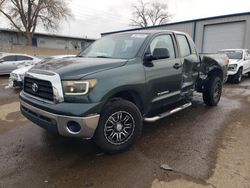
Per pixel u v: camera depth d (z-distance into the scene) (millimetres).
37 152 3352
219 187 2512
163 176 2729
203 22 19828
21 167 2943
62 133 2834
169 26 22375
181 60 4352
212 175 2734
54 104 2861
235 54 11344
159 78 3771
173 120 4789
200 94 7379
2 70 12234
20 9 35188
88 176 2746
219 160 3088
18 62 12836
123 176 2740
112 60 3393
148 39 3814
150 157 3186
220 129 4262
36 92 3172
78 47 44438
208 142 3676
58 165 2992
